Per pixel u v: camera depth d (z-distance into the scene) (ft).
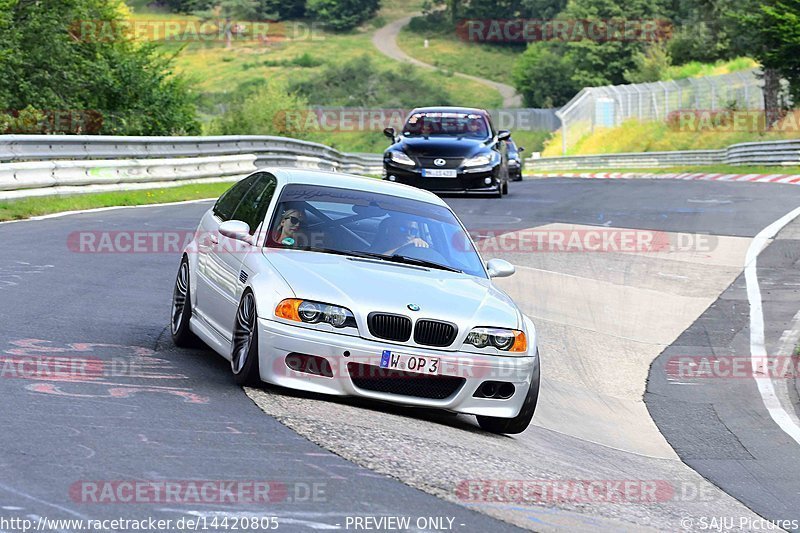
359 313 45.06
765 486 48.03
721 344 80.07
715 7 528.22
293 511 30.42
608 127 440.45
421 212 55.16
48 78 230.27
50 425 36.94
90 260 84.43
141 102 249.14
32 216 110.32
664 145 377.50
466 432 46.65
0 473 31.09
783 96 349.61
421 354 45.06
